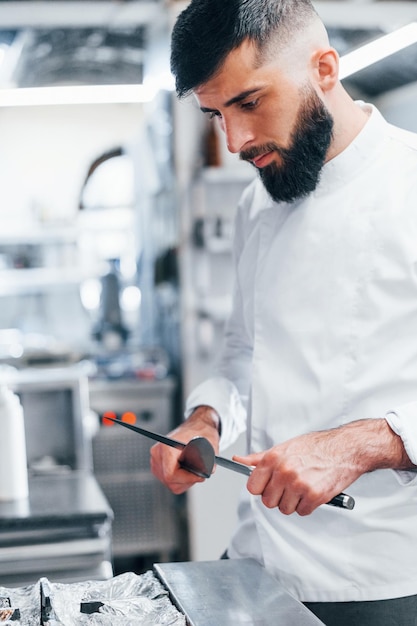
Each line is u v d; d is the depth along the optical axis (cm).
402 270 155
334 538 156
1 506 213
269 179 158
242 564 145
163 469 163
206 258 432
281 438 164
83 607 124
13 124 666
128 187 621
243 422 192
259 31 140
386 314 155
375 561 154
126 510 455
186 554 437
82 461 276
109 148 673
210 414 181
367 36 357
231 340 199
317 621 119
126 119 680
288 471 135
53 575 200
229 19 139
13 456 220
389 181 160
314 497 134
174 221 442
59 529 202
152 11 397
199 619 120
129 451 455
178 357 452
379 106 390
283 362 166
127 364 496
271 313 168
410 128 367
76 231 571
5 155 666
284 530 161
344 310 158
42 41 426
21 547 200
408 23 304
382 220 157
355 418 157
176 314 449
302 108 148
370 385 155
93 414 441
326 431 143
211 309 412
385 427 142
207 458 136
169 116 443
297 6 146
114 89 394
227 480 415
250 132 148
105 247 594
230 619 120
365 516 154
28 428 275
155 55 412
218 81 142
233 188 431
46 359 366
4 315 598
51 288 601
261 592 131
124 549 456
